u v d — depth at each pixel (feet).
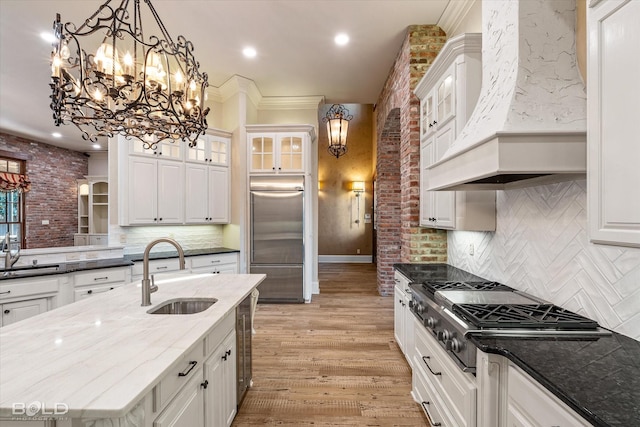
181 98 6.45
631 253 4.16
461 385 4.64
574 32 4.62
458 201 7.72
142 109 5.99
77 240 21.99
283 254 15.65
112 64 5.76
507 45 4.95
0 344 4.09
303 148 15.65
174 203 13.92
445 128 8.32
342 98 17.81
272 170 15.62
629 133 3.08
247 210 15.87
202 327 4.76
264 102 17.44
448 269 9.52
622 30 3.13
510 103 4.36
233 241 15.88
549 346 3.94
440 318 5.53
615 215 3.25
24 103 16.24
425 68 10.78
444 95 8.45
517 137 4.14
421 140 10.27
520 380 3.60
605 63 3.33
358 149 29.55
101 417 2.73
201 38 11.53
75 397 2.88
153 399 3.50
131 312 5.49
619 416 2.51
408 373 8.89
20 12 9.43
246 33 11.22
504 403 3.96
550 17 4.62
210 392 5.12
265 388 8.11
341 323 12.85
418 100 10.78
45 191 24.03
